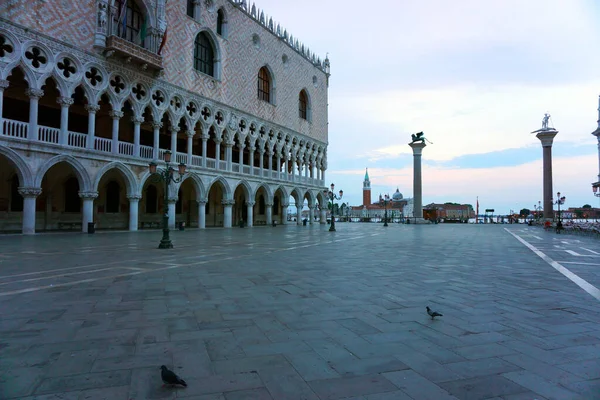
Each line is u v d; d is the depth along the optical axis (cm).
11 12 2289
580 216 10606
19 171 2345
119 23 3058
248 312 641
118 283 882
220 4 4028
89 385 366
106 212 3366
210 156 4497
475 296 788
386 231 3975
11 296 743
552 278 1015
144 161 3138
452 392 360
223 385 370
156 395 347
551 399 349
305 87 5762
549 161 5853
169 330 540
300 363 427
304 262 1304
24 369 402
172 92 3400
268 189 4812
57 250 1562
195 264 1215
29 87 2381
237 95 4247
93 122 2748
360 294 794
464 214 16062
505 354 462
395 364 428
